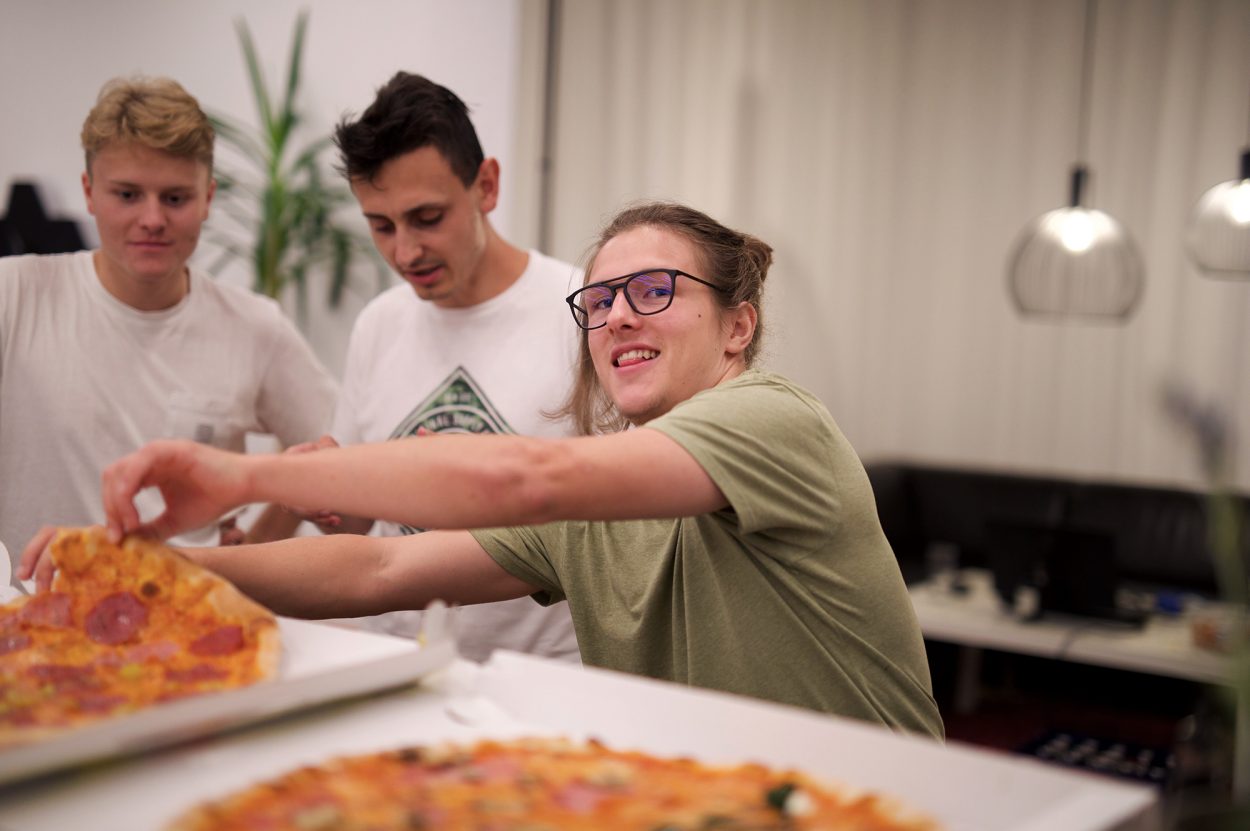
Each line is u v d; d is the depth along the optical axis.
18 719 0.84
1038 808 0.75
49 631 1.07
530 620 1.84
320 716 0.92
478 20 4.51
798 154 4.91
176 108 1.82
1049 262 3.47
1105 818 0.70
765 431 1.14
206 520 1.12
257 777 0.80
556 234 4.64
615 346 1.30
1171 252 4.54
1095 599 3.11
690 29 4.77
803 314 4.93
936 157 4.94
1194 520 4.30
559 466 1.02
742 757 0.85
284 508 1.94
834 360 5.02
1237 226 3.14
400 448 1.05
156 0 4.87
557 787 0.80
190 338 2.03
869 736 0.82
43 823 0.72
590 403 1.52
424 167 1.74
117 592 1.10
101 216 1.85
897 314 5.04
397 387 2.00
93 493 1.96
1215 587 4.21
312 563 1.30
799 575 1.21
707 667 1.23
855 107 4.96
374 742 0.87
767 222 4.88
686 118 4.79
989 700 4.23
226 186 4.52
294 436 2.21
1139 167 4.57
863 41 4.94
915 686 1.27
